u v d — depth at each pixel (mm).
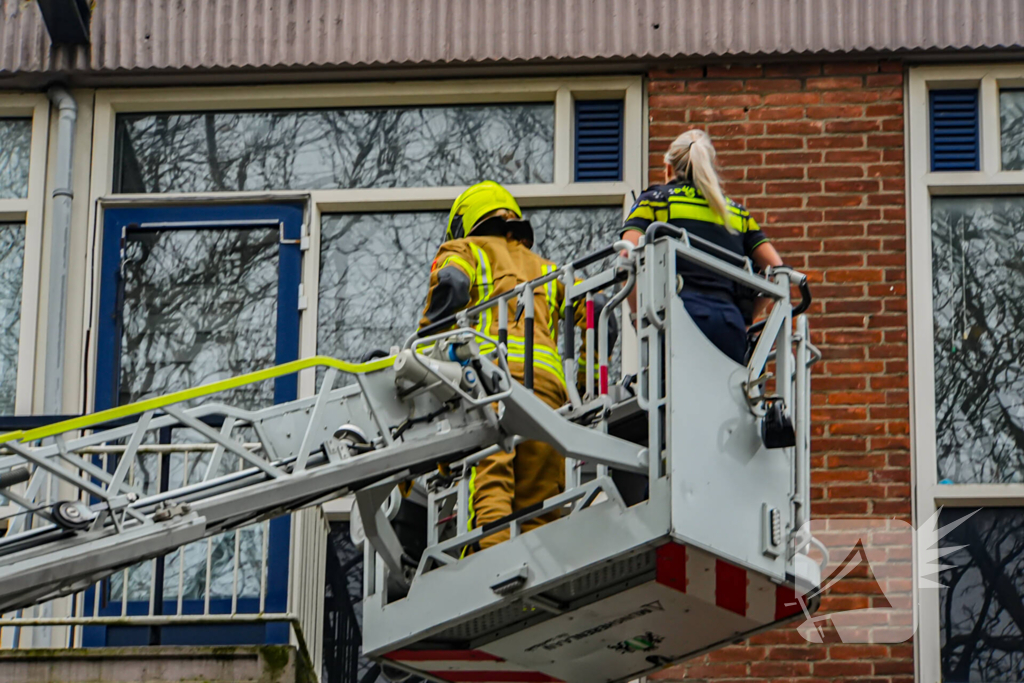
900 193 23125
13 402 23031
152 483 22266
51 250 23328
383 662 18641
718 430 16125
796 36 23500
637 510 15930
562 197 23312
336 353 23156
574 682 19203
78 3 23875
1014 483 22156
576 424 16453
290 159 23938
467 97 23938
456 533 18188
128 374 23062
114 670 18875
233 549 21797
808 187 23141
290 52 23828
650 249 16312
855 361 22422
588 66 23734
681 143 17484
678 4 23672
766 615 17359
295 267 23359
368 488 17062
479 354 16422
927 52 23500
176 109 24141
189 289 23359
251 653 18875
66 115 23828
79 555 14891
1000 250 23094
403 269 23453
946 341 22781
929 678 21219
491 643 18250
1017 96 23703
